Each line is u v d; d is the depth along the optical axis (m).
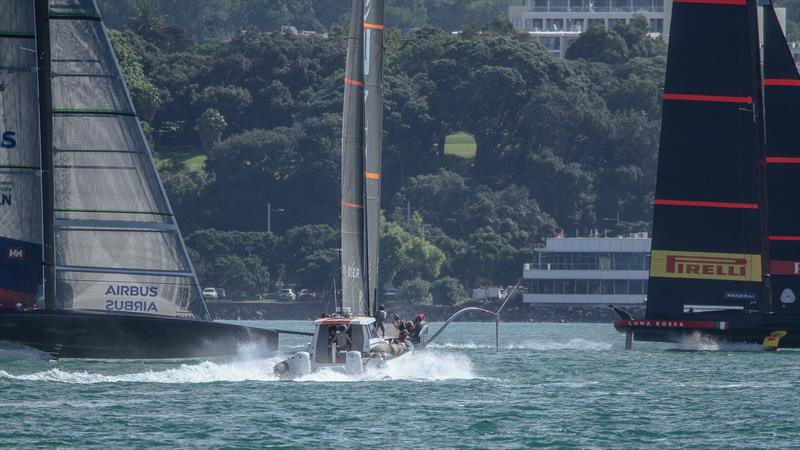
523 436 148.00
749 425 157.12
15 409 160.38
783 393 189.00
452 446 141.50
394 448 139.88
